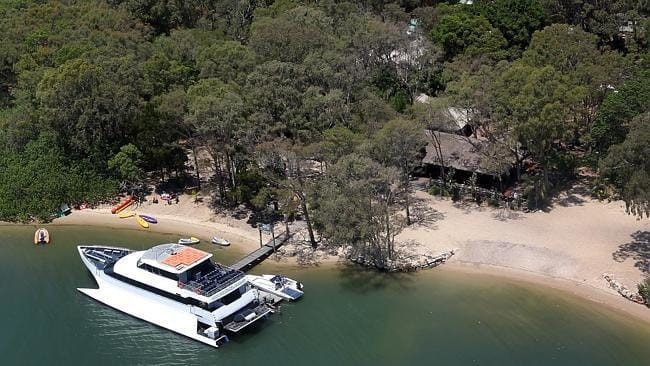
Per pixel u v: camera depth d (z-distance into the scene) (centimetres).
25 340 6500
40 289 7319
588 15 12112
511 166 8775
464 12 12225
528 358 5975
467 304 6812
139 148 9300
